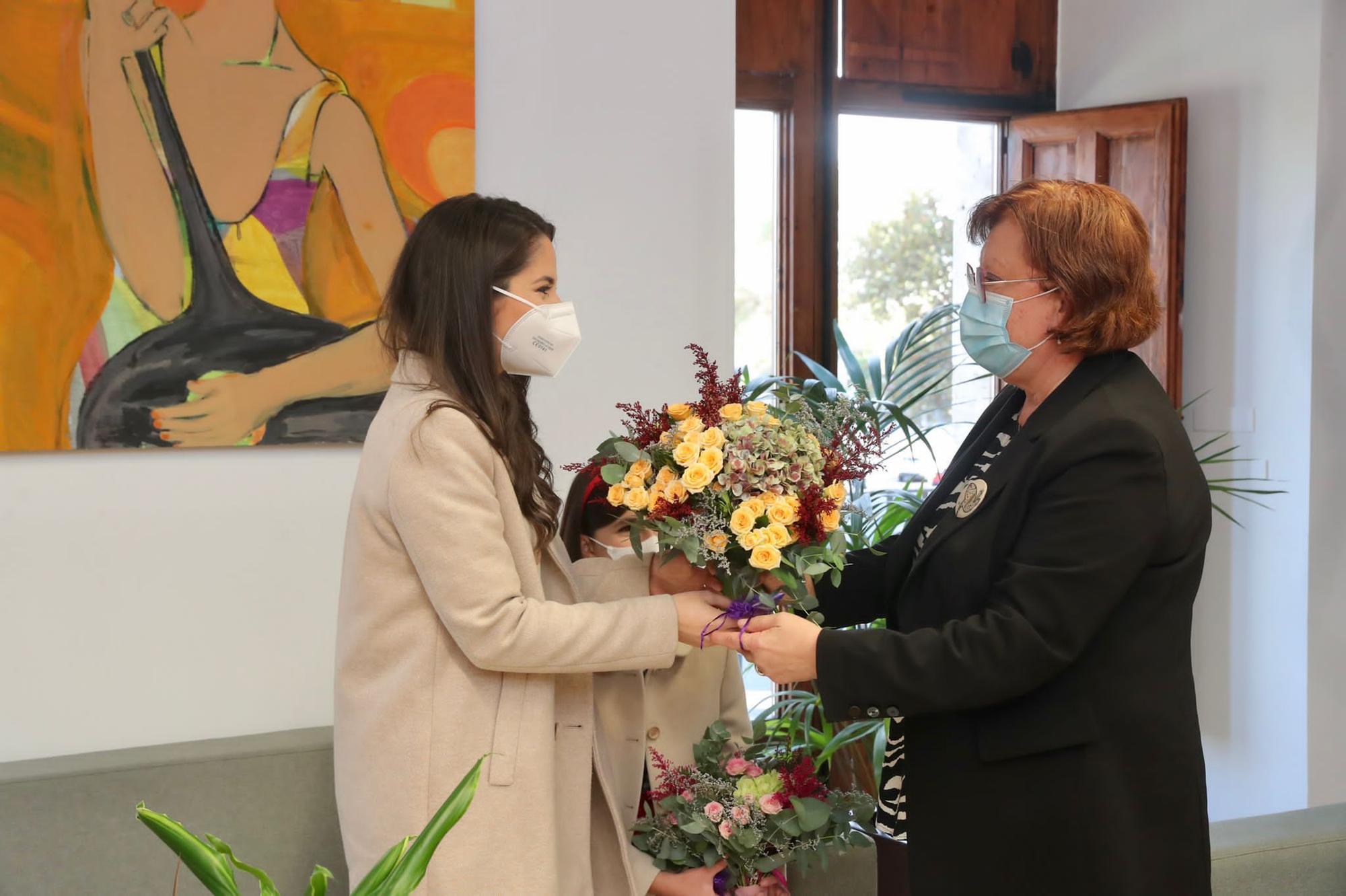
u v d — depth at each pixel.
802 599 1.60
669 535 1.50
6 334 2.06
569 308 1.57
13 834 1.95
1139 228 1.49
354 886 1.48
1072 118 3.66
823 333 3.56
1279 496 3.44
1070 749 1.42
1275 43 3.37
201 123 2.17
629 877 1.64
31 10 2.05
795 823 1.75
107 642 2.17
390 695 1.47
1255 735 3.53
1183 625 1.47
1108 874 1.39
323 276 2.28
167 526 2.20
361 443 2.34
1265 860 1.90
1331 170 3.30
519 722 1.50
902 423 2.78
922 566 1.58
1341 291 3.35
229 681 2.27
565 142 2.49
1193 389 3.67
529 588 1.53
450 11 2.36
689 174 2.60
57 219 2.08
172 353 2.17
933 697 1.42
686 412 1.61
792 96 3.47
